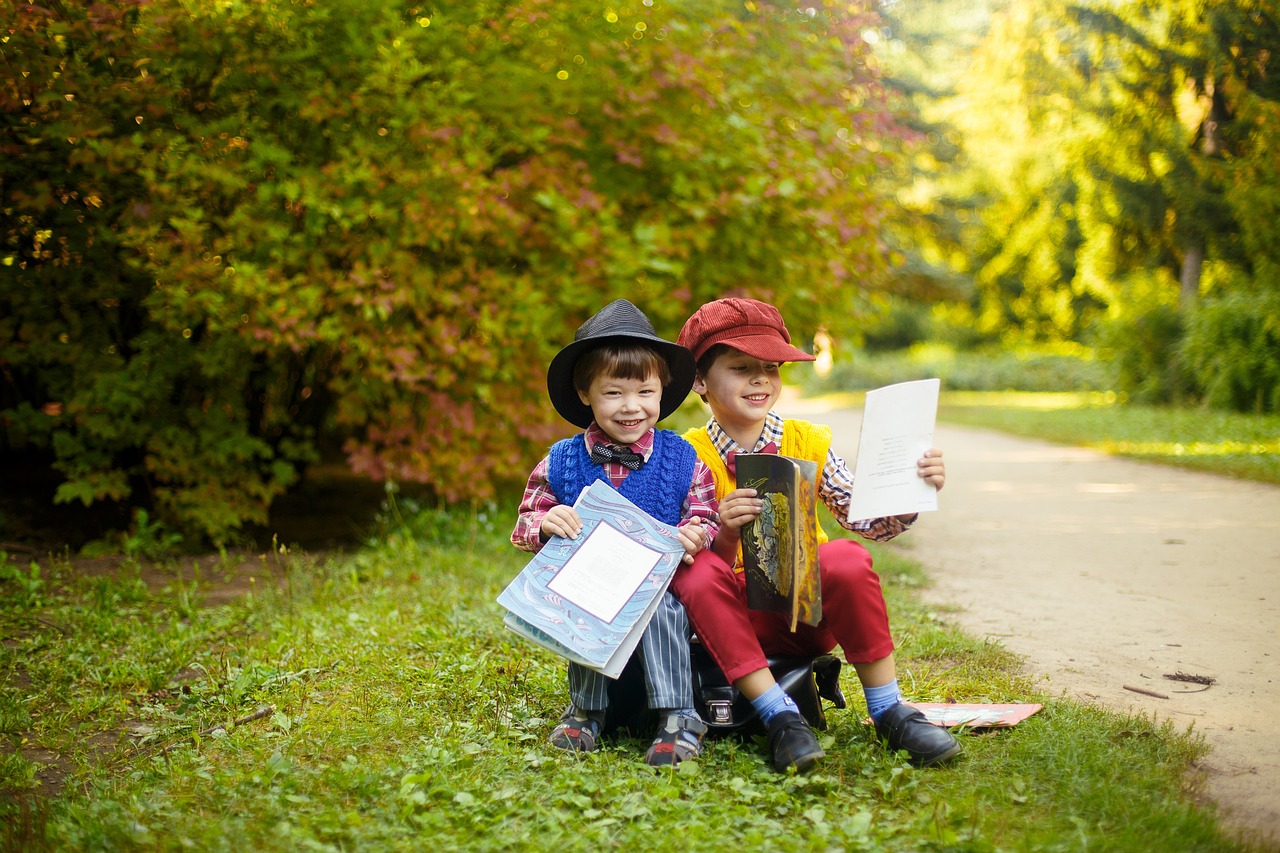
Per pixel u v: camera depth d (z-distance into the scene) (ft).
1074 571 18.54
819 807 7.75
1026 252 84.48
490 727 9.78
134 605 15.52
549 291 20.68
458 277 19.67
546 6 19.47
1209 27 40.01
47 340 19.02
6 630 13.93
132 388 18.63
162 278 17.30
